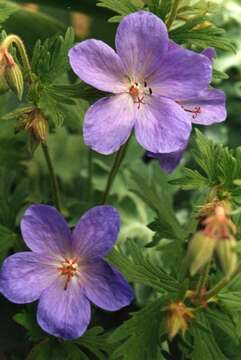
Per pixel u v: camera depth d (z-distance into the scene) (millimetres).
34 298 320
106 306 317
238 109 568
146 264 337
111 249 336
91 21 440
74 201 472
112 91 321
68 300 320
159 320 331
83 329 318
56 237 319
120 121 321
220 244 283
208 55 339
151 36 319
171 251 366
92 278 320
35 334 344
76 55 314
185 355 358
